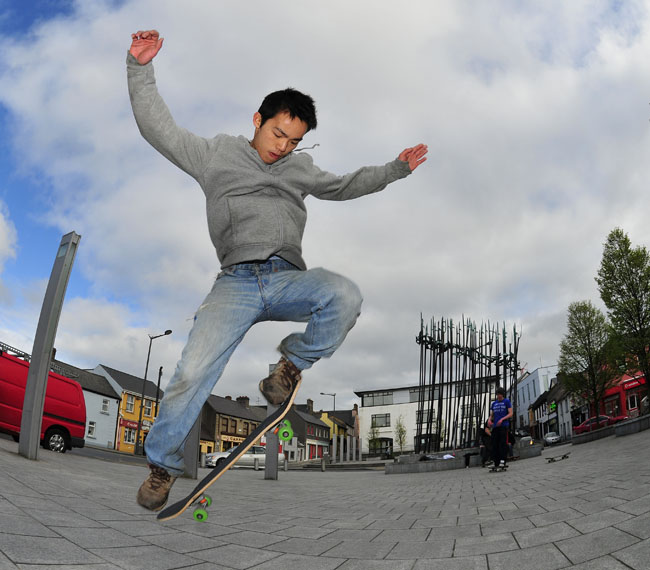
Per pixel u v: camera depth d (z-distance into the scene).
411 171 2.60
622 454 8.12
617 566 2.21
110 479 6.34
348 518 4.38
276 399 2.22
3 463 5.65
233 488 7.20
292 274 2.18
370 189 2.60
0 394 10.21
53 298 7.69
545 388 61.34
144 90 2.06
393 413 54.75
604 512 3.34
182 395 2.03
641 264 22.06
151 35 2.03
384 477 12.11
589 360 29.06
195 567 2.47
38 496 3.79
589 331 29.33
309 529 3.76
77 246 8.09
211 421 50.16
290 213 2.29
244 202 2.20
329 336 2.13
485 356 16.80
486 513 4.20
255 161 2.27
